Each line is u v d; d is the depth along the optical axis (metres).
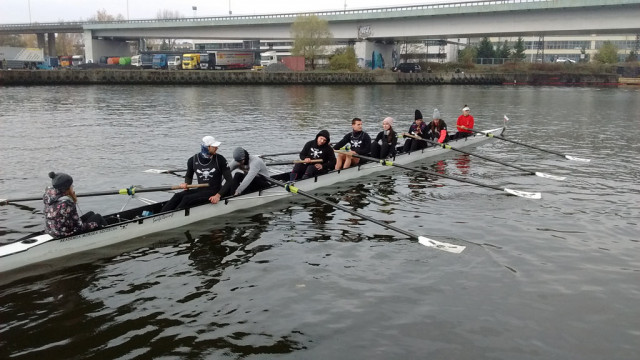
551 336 6.14
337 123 28.69
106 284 7.44
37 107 36.00
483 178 14.59
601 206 11.59
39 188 12.79
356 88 68.69
